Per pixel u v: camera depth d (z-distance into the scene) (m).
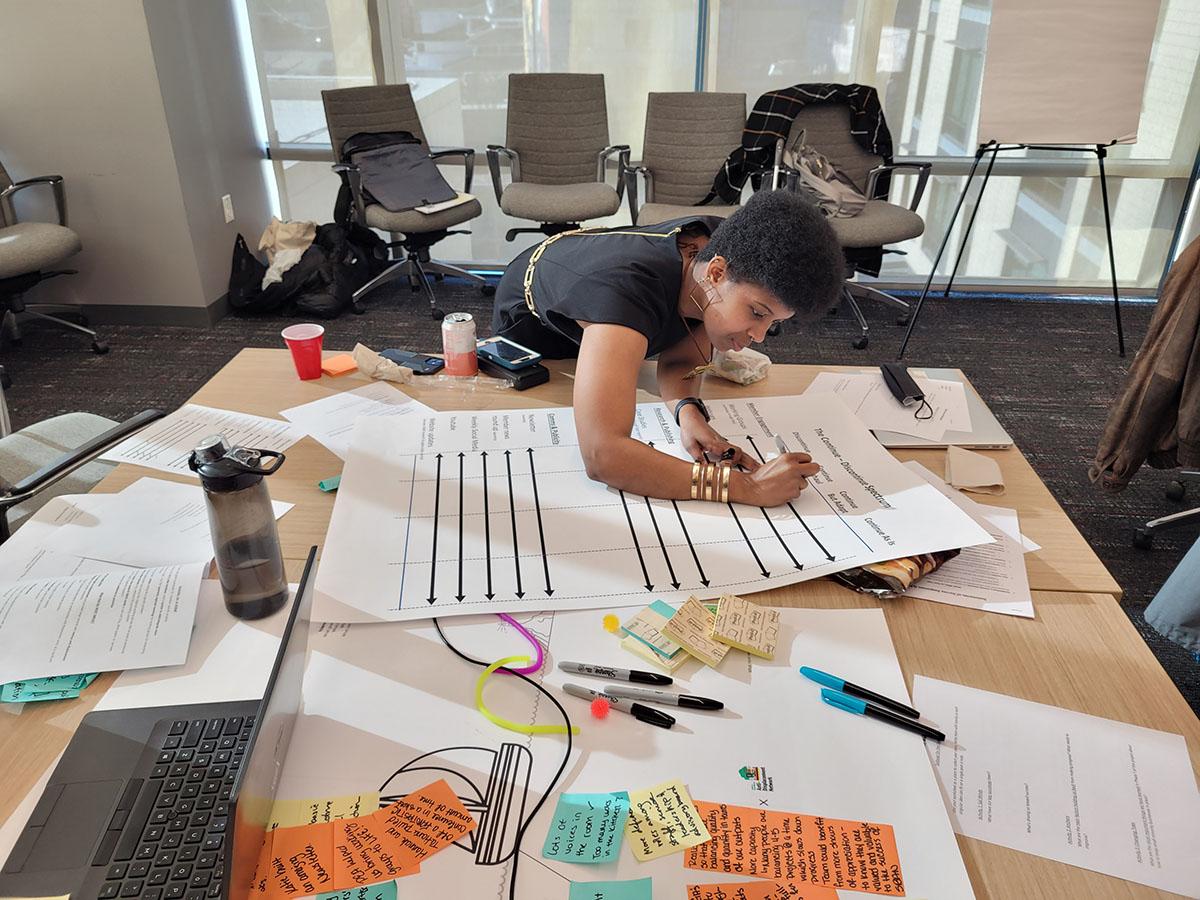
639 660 0.86
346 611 0.91
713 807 0.71
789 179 3.45
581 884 0.65
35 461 1.61
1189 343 1.80
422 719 0.78
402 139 3.78
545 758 0.75
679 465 1.12
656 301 1.23
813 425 1.30
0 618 0.88
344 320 3.76
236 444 1.27
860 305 4.00
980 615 0.94
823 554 1.01
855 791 0.72
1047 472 2.64
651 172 3.78
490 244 4.41
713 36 3.79
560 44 3.88
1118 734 0.79
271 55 3.96
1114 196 3.92
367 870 0.65
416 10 3.85
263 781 0.65
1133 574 2.18
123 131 3.35
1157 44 3.61
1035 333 3.70
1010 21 3.12
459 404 1.41
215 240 3.73
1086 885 0.66
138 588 0.93
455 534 1.04
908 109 3.86
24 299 3.66
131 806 0.69
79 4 3.13
